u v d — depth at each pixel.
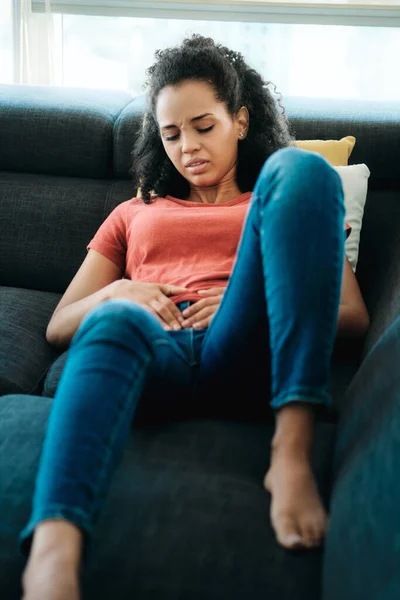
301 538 0.87
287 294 0.96
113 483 1.01
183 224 1.48
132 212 1.60
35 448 1.10
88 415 0.88
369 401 1.03
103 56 2.86
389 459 0.85
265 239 1.00
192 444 1.11
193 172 1.52
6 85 2.19
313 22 2.70
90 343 0.96
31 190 1.94
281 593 0.85
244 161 1.64
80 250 1.89
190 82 1.48
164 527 0.94
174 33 2.81
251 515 0.96
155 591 0.86
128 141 1.90
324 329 0.96
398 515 0.76
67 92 2.13
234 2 2.68
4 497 1.00
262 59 2.81
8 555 0.91
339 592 0.76
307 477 0.92
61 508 0.81
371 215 1.80
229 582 0.87
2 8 2.81
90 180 1.96
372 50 2.78
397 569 0.70
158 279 1.44
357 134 1.84
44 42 2.72
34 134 1.93
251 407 1.20
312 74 2.82
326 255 0.97
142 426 1.16
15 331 1.58
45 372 1.53
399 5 2.65
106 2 2.72
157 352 1.01
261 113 1.64
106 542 0.92
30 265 1.90
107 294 1.39
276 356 0.97
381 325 1.43
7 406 1.25
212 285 1.39
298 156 1.03
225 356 1.11
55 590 0.75
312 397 0.94
